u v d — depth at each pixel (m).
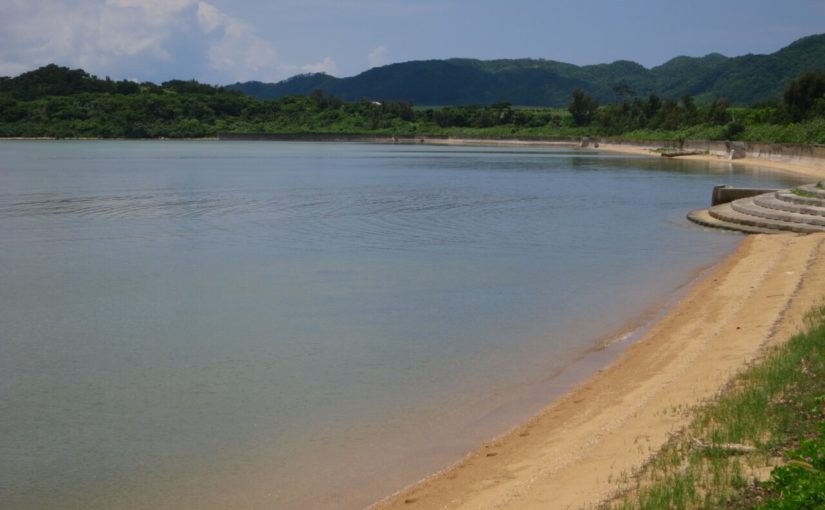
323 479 11.36
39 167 91.56
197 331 19.64
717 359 15.33
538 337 18.70
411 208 47.62
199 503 10.71
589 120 192.75
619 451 11.02
